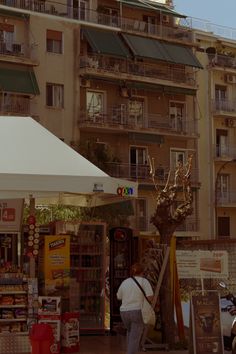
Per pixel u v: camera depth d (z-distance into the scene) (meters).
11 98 40.41
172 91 48.00
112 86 45.53
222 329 12.19
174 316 13.41
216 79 52.00
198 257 13.20
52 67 42.56
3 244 14.07
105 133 45.28
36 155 11.67
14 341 12.41
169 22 51.31
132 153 46.62
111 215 34.22
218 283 15.13
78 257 15.06
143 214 45.56
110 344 13.57
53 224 14.91
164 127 47.69
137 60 46.56
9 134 12.27
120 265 15.13
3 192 12.02
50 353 11.01
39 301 12.54
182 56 48.75
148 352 12.62
